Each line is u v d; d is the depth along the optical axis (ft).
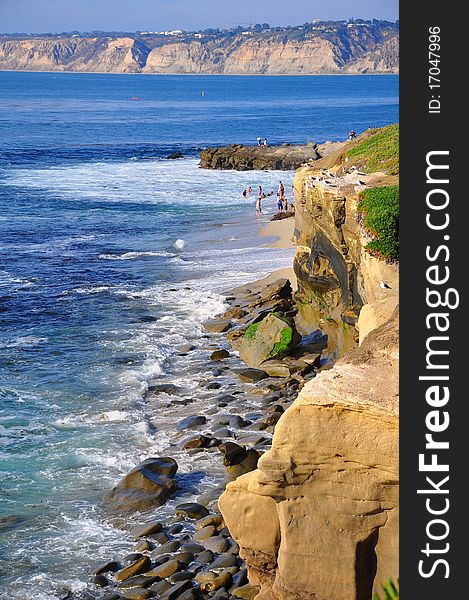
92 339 119.55
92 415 93.50
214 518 69.97
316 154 327.88
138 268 161.07
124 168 325.21
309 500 50.19
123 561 65.87
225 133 493.77
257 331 111.24
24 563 66.18
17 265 165.37
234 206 228.43
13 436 88.22
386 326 54.65
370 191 96.32
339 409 48.26
